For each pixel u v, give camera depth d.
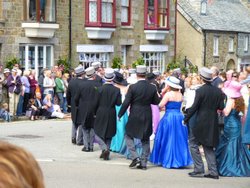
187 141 13.08
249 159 12.38
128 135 12.70
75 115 16.09
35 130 19.67
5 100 22.61
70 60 29.28
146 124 12.55
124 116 14.90
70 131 19.59
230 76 17.44
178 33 42.41
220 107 11.71
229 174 12.16
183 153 12.98
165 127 13.06
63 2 28.89
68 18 29.22
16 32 26.25
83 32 30.23
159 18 35.84
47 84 23.75
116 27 32.69
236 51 45.88
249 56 47.53
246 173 12.27
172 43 37.72
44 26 26.92
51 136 18.19
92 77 15.40
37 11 26.97
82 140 16.28
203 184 11.21
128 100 12.54
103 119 13.74
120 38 33.06
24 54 26.83
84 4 30.20
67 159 13.88
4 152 2.02
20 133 18.77
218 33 43.41
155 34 35.28
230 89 12.23
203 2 43.44
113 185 10.88
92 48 30.72
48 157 14.11
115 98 13.72
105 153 13.86
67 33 29.20
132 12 34.00
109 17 31.70
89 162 13.52
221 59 44.00
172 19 37.62
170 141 13.01
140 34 34.78
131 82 16.14
